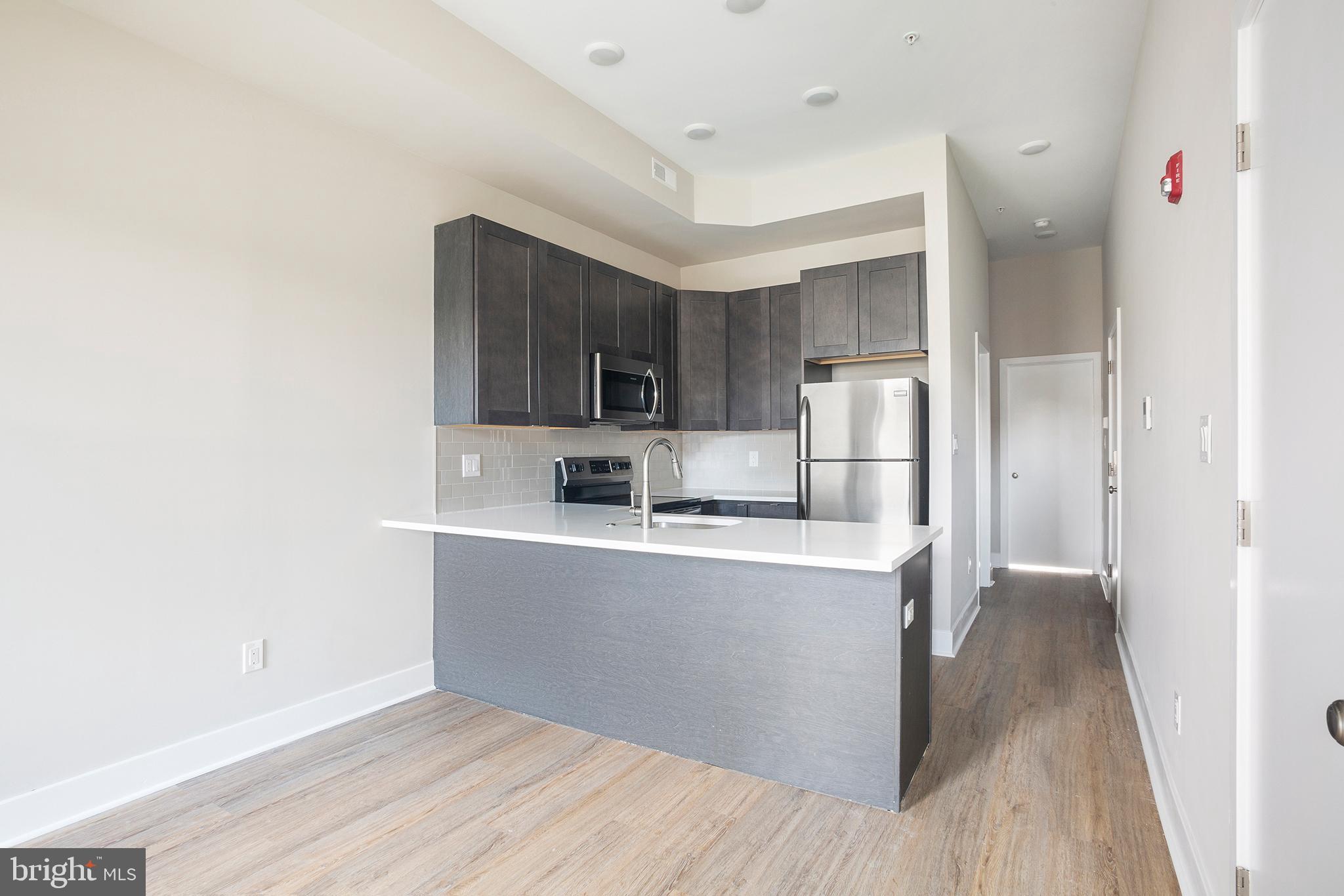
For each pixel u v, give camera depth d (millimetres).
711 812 2107
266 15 2113
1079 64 2980
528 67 2922
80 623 2078
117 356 2158
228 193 2451
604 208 3863
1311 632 1032
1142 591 2885
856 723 2154
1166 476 2266
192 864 1861
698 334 4645
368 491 2902
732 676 2375
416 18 2436
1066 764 2406
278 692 2588
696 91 3166
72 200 2064
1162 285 2311
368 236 2914
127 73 2193
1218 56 1512
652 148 3746
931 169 3699
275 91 2566
